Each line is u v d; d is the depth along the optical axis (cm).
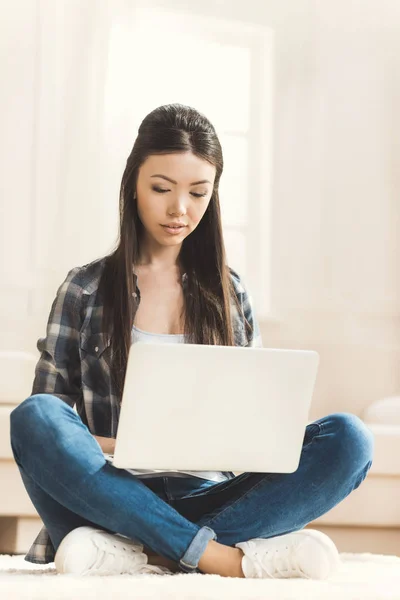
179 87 422
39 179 405
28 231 403
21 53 408
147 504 165
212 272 205
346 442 175
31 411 167
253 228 422
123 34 416
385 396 415
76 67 411
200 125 193
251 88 427
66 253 404
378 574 183
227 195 423
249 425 165
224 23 427
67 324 196
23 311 399
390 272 420
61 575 156
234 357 161
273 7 430
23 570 181
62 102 409
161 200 190
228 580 151
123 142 411
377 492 302
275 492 175
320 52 428
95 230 406
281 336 415
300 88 427
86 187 407
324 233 421
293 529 179
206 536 165
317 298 418
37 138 406
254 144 425
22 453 168
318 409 413
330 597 140
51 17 411
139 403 159
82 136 409
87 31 412
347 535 305
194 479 181
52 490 166
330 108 426
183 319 202
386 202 423
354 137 426
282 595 139
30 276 401
